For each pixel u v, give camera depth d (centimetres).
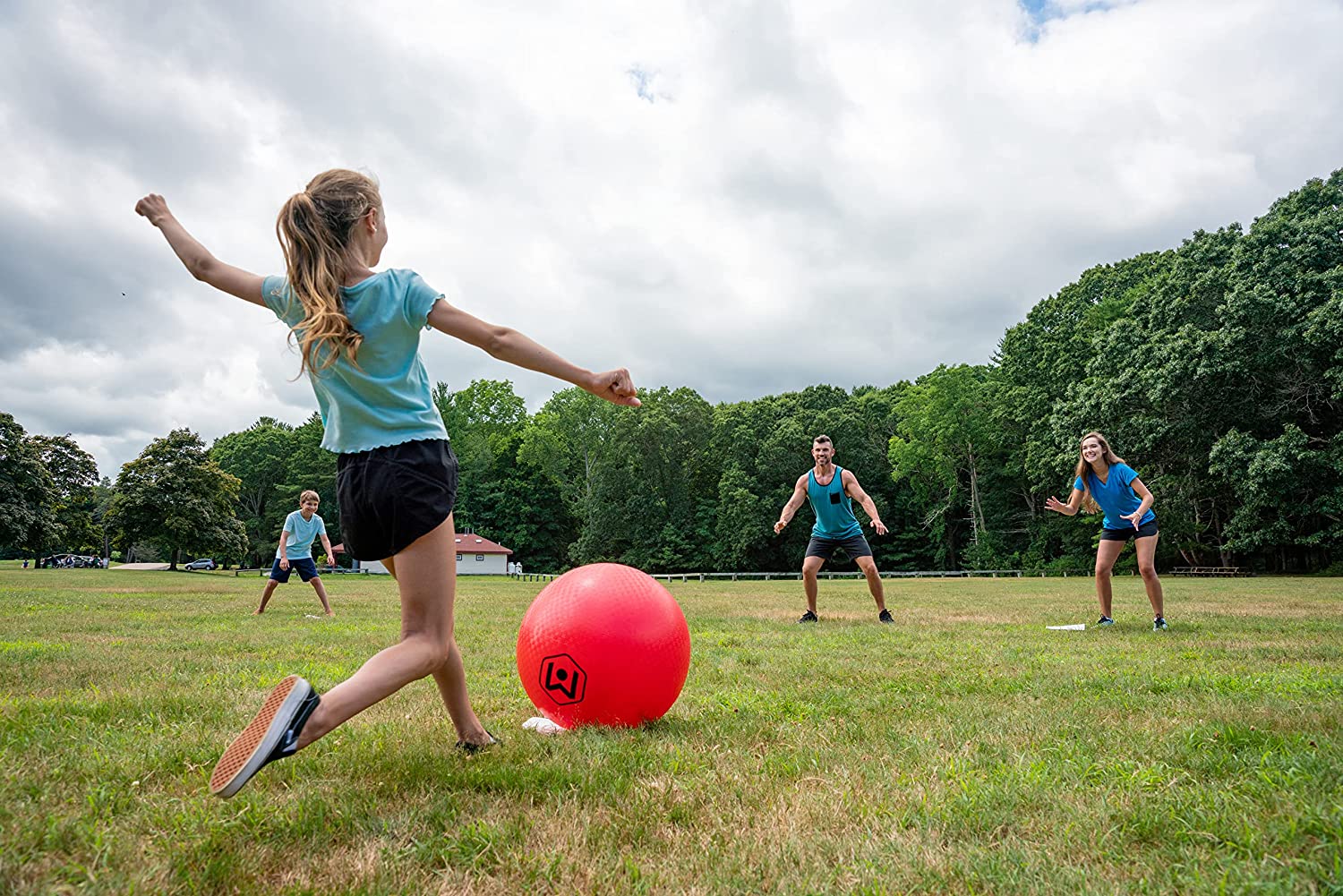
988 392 4809
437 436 263
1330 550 3291
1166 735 323
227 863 193
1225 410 3158
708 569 5447
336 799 243
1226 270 3172
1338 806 224
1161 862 199
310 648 657
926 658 590
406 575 255
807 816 234
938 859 200
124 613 1045
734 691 450
